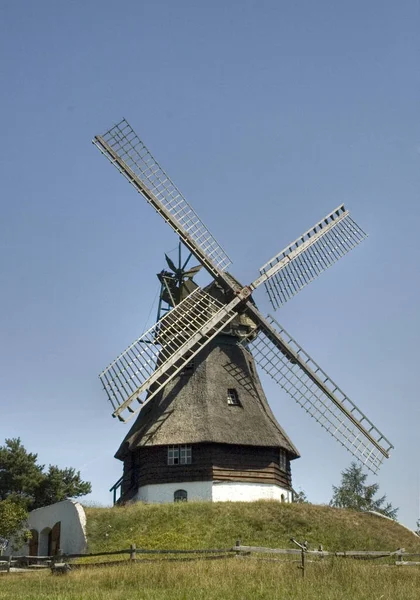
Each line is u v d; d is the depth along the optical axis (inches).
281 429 1680.6
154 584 847.7
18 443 2186.3
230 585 805.2
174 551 1050.7
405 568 997.8
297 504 1470.2
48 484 2148.1
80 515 1392.7
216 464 1530.5
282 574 868.0
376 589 792.3
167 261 1702.8
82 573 983.6
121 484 1708.9
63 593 799.7
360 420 1658.5
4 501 1584.6
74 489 2180.1
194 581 837.8
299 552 1054.4
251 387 1659.7
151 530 1343.5
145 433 1562.5
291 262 1727.4
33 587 899.4
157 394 1633.9
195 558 1040.8
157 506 1422.2
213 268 1642.5
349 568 905.5
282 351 1664.6
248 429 1574.8
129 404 1457.9
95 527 1376.7
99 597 748.0
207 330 1582.2
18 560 1328.7
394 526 1462.8
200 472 1526.8
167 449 1555.1
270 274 1685.5
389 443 1663.4
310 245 1770.4
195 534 1311.5
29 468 2129.7
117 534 1350.9
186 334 1569.9
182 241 1640.0
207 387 1605.6
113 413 1440.7
